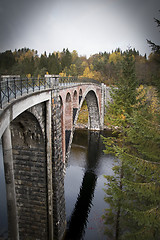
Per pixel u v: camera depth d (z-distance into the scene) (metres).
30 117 12.10
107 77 67.00
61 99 17.69
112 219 14.22
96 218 18.00
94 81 39.75
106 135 42.56
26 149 13.97
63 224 16.17
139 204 10.79
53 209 14.77
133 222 11.38
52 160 14.34
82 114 52.00
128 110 14.80
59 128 15.40
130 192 10.66
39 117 12.75
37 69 50.78
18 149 14.03
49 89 13.17
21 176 14.45
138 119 8.28
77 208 19.48
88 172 27.02
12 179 8.39
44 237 14.84
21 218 15.03
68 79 23.17
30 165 14.13
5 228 8.58
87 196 21.53
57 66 67.06
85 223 17.36
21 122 12.59
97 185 23.78
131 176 11.95
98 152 33.78
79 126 48.56
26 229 15.09
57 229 14.89
